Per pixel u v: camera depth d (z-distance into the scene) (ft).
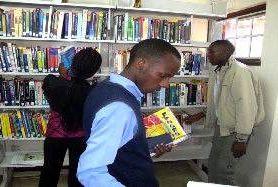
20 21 8.85
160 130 4.29
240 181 9.68
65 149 7.22
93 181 2.45
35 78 10.02
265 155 8.39
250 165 9.12
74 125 6.77
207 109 9.61
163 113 4.58
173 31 10.00
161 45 3.07
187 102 10.52
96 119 2.64
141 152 3.00
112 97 2.73
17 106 9.23
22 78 9.72
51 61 9.20
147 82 3.13
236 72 7.48
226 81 7.73
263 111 7.93
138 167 2.99
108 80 3.09
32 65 9.13
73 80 6.50
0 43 8.97
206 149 11.25
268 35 8.27
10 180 10.17
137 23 9.65
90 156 2.51
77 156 7.08
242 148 7.54
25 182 10.27
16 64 9.02
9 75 9.71
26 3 8.99
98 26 9.39
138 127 2.86
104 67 10.26
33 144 10.78
